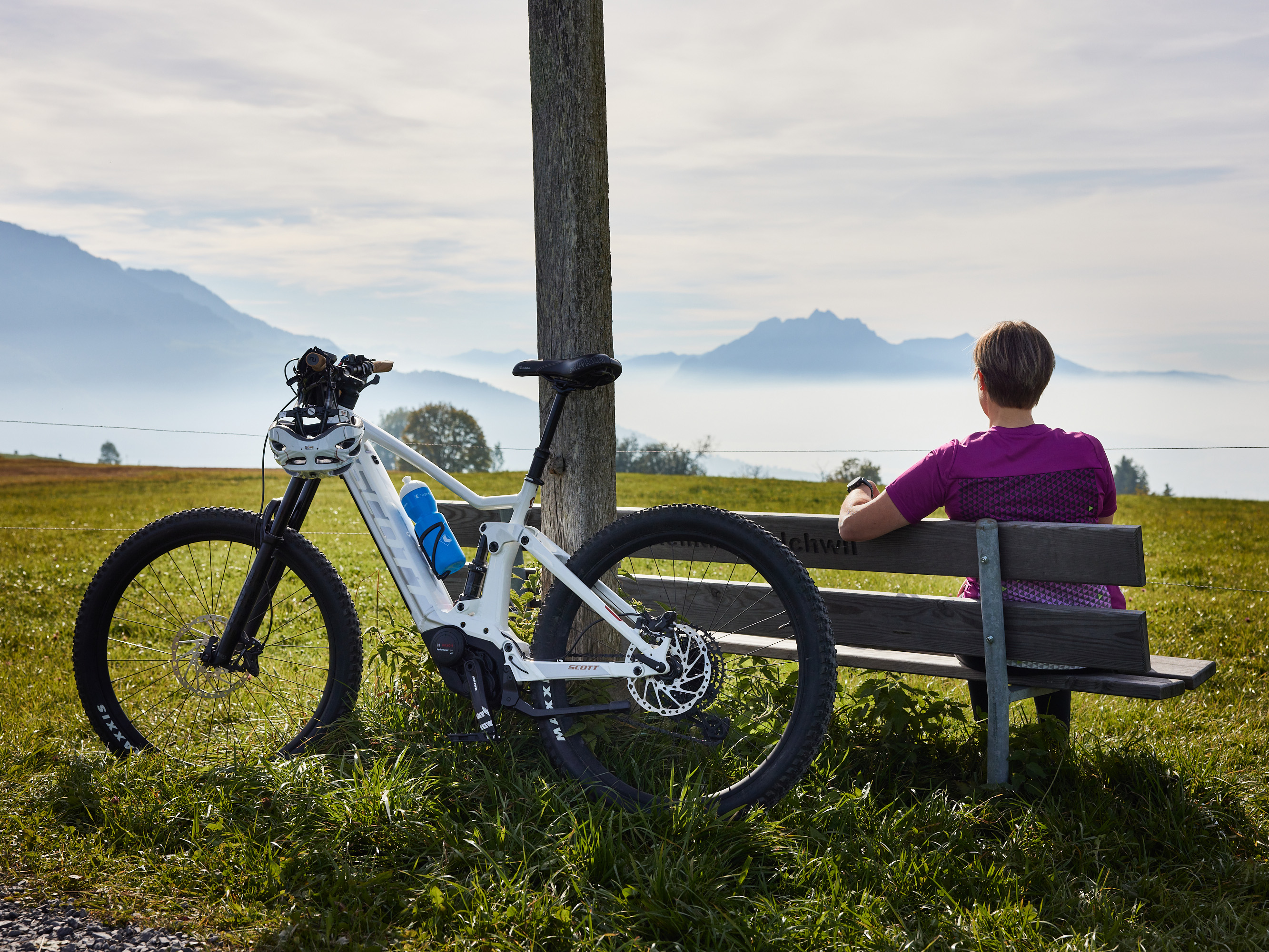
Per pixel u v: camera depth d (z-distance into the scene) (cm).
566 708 262
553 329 319
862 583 832
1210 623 587
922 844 234
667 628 258
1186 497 1781
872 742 302
